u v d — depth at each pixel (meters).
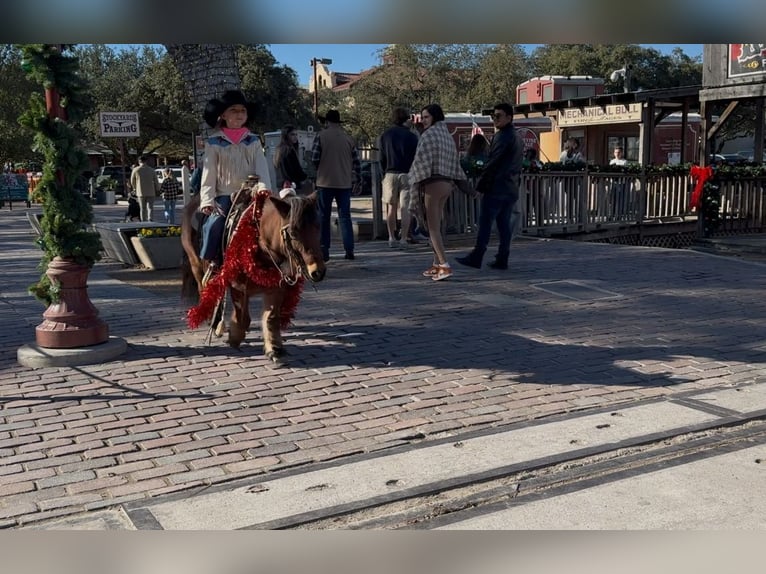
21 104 38.56
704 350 7.15
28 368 6.65
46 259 6.91
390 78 49.56
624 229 17.31
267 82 49.88
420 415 5.52
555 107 25.62
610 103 22.69
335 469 4.60
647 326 8.05
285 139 11.86
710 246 16.41
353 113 51.34
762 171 17.73
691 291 9.83
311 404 5.76
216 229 6.45
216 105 6.73
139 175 20.81
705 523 3.90
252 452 4.90
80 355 6.71
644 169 17.53
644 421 5.31
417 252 13.15
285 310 6.80
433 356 6.96
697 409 5.53
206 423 5.40
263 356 6.97
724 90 17.14
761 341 7.46
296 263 5.62
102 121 16.36
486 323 8.13
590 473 4.53
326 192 11.60
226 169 6.68
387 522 3.98
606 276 10.81
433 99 50.53
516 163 10.84
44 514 4.09
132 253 12.28
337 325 8.05
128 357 6.96
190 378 6.37
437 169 10.05
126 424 5.39
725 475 4.45
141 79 51.19
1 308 9.12
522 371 6.54
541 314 8.55
